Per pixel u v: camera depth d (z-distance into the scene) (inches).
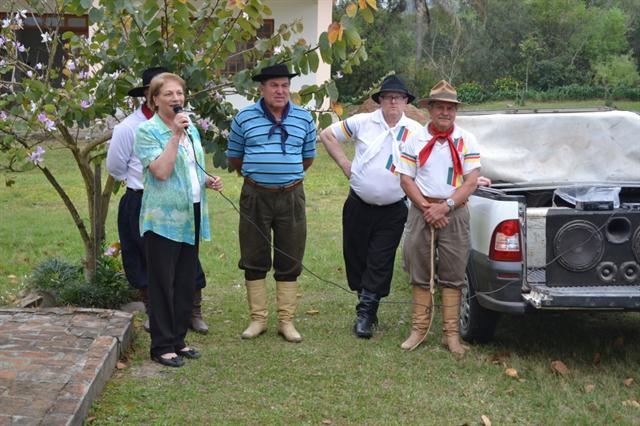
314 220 472.4
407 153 243.4
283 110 246.2
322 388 215.0
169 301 225.6
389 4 1354.6
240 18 263.6
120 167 242.1
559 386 221.0
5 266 349.4
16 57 279.1
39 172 626.5
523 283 231.5
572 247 230.1
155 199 219.5
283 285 254.2
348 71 264.5
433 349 248.8
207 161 706.2
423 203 241.0
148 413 195.2
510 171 264.1
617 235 231.9
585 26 1721.2
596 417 201.3
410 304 301.9
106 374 211.5
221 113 272.8
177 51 257.0
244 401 204.7
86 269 281.7
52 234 416.5
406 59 1403.8
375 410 201.9
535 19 1723.7
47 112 252.5
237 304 297.0
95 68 309.4
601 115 266.7
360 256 268.2
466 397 212.1
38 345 219.5
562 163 266.4
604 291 227.0
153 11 250.5
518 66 1706.4
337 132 264.8
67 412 178.1
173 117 219.3
